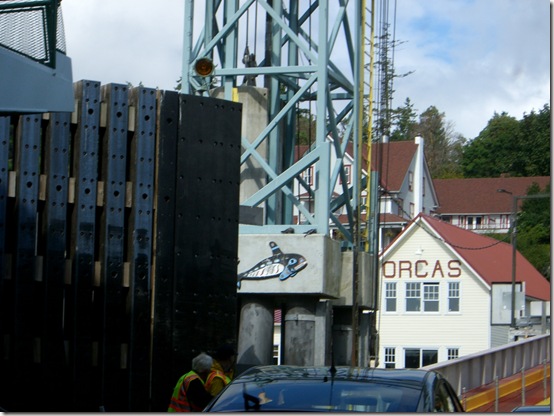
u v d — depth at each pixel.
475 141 119.69
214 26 31.12
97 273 22.58
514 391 29.83
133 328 22.53
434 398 10.25
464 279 63.38
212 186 23.84
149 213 23.02
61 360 21.81
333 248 29.89
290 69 29.59
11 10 16.47
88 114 22.69
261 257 29.16
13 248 21.70
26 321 21.50
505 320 50.75
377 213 34.28
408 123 136.62
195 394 13.66
